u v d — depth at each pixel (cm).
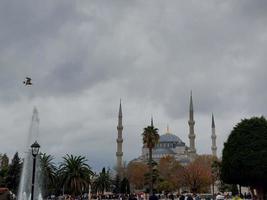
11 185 11850
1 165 15175
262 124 6212
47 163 10656
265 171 5925
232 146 6253
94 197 13038
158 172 14775
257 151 6016
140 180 16900
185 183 15075
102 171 15538
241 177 6122
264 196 6122
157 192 15138
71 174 9938
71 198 10106
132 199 4869
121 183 16425
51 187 10762
